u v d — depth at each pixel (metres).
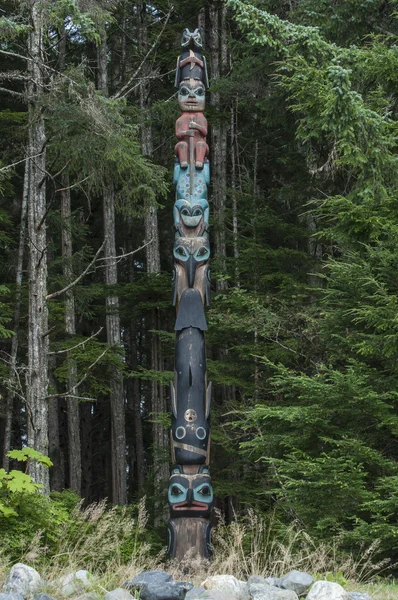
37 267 12.41
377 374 11.59
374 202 11.53
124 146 12.74
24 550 8.31
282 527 10.54
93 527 10.15
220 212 20.11
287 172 23.12
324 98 11.64
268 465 14.84
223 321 16.05
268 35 12.66
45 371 12.16
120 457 20.67
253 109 22.00
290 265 18.66
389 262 11.52
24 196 18.16
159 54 22.61
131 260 27.05
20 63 21.00
